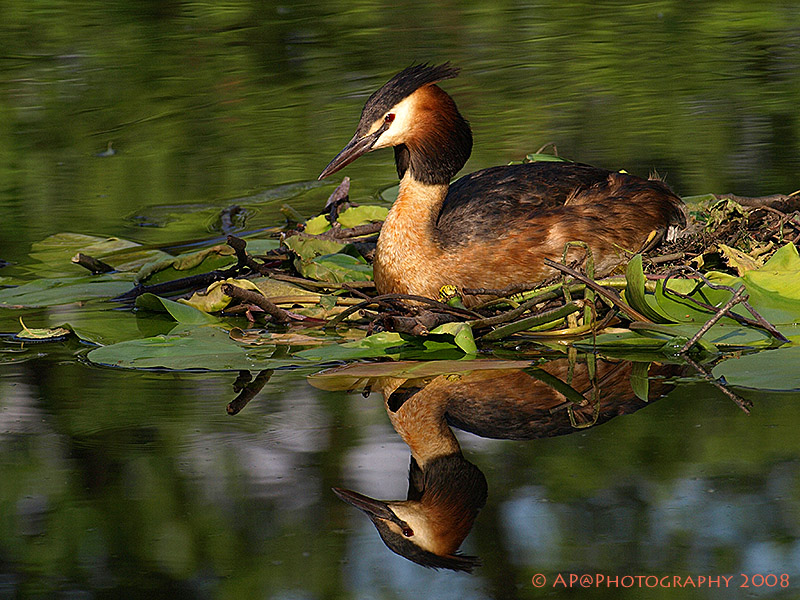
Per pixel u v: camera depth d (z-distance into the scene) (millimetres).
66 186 15984
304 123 18594
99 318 11039
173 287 11859
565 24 25141
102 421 8289
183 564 6371
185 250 13320
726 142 16375
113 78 21484
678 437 7691
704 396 8406
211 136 18156
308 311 10734
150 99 20234
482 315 10219
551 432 7902
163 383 9125
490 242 10625
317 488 7199
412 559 6332
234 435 8000
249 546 6477
